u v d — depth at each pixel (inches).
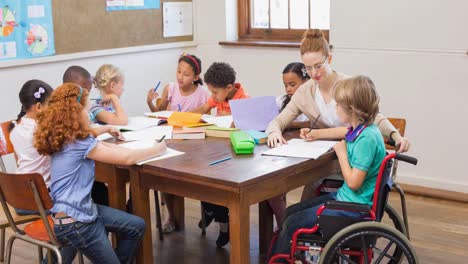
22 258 134.1
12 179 97.6
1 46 157.2
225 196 93.5
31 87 113.2
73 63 176.7
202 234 145.5
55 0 168.4
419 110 171.5
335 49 181.8
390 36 171.5
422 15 165.5
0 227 109.1
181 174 94.7
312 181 106.7
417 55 168.4
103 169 111.3
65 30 172.2
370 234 93.6
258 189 94.4
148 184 105.0
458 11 160.2
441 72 165.9
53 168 99.4
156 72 203.5
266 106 123.3
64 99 98.2
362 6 174.2
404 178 177.2
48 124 97.3
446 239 141.3
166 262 131.0
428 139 171.6
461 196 165.6
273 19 203.3
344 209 93.7
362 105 97.1
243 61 204.7
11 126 118.0
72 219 97.9
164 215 158.1
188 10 210.4
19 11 159.8
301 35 197.2
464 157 167.0
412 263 95.3
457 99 165.0
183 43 209.9
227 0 205.6
